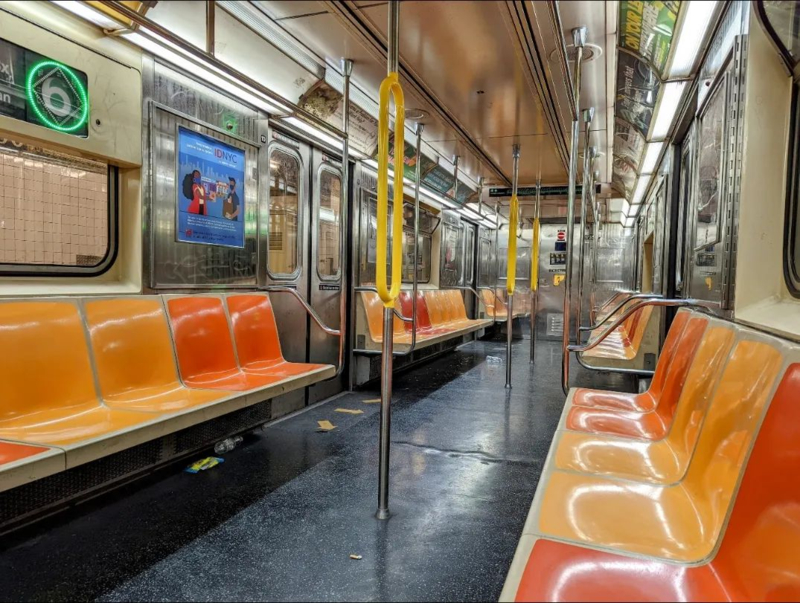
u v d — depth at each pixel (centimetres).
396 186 233
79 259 272
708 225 304
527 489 272
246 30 297
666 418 236
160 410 235
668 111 416
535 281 657
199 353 311
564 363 309
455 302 831
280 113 391
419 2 254
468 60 329
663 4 280
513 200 532
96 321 256
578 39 314
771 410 138
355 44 321
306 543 213
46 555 201
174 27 253
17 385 213
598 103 441
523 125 473
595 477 176
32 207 249
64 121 248
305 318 452
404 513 242
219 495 260
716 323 217
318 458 315
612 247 1165
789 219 222
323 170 476
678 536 139
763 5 208
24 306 227
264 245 397
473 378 593
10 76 227
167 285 312
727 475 146
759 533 125
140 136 288
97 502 249
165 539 215
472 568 197
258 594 178
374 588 183
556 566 121
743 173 232
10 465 158
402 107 231
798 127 219
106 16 247
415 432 373
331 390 490
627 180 742
